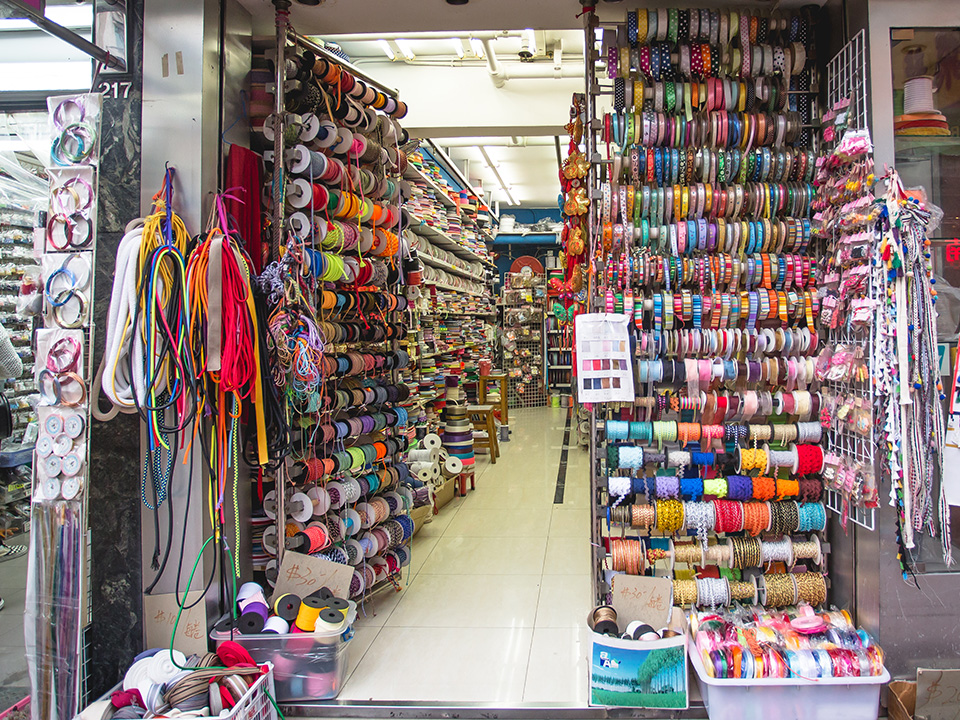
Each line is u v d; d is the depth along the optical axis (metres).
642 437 2.49
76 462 2.08
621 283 2.47
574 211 2.54
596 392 2.40
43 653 2.09
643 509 2.46
